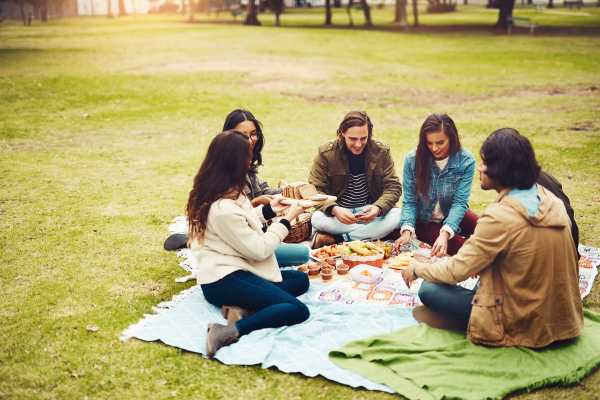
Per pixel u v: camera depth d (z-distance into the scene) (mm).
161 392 3279
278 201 4660
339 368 3424
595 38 28672
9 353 3670
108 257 5230
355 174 5395
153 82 16328
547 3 70688
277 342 3688
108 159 8875
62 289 4586
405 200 5145
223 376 3408
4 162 8648
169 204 6754
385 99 14227
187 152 9320
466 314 3707
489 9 66250
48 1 63125
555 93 14539
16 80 16125
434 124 4715
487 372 3275
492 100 13828
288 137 10281
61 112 12562
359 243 4961
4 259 5176
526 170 3387
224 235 3848
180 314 4102
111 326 4008
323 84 16516
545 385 3229
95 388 3322
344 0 81250
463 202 4906
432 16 53156
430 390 3178
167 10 75875
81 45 26891
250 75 17891
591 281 4492
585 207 6340
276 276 4043
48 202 6812
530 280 3363
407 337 3672
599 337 3604
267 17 52875
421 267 3760
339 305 4188
